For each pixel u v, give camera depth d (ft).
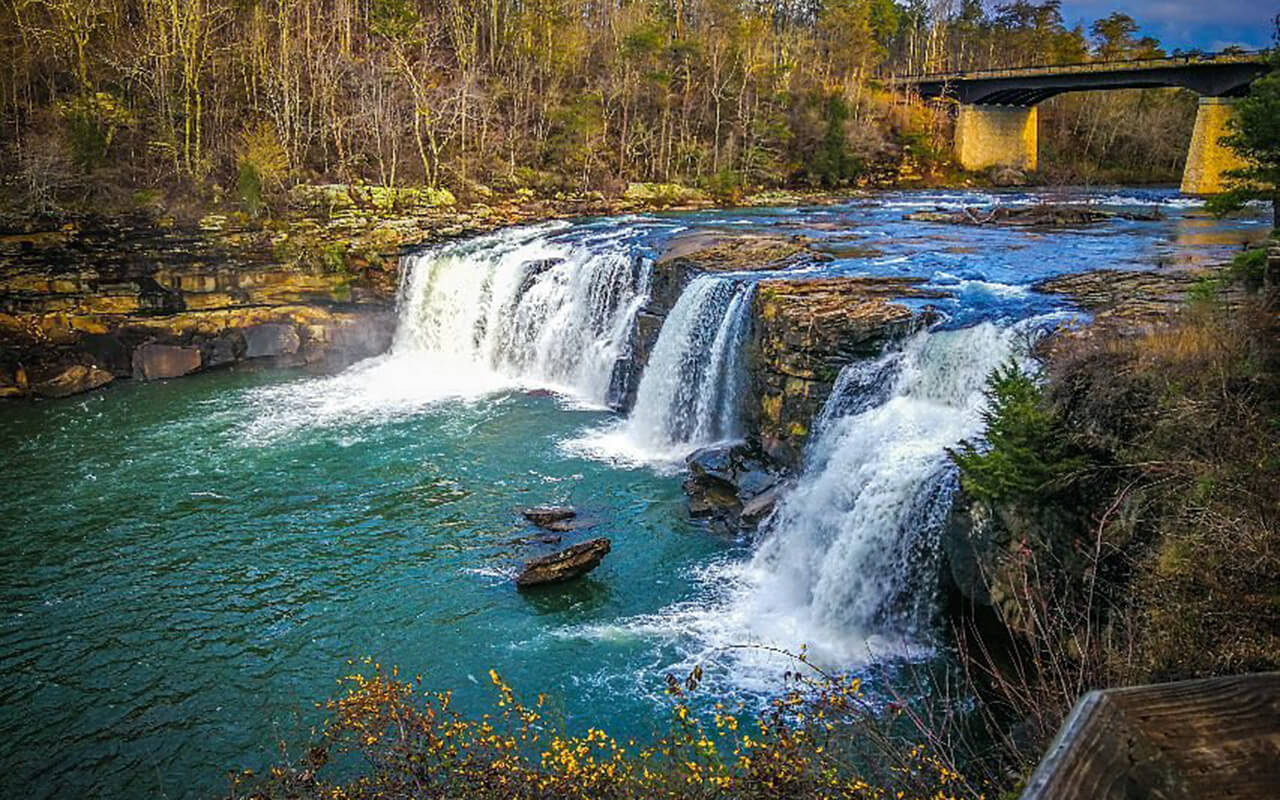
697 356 97.09
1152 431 48.21
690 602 65.51
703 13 253.85
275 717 53.98
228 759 50.62
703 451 85.71
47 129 145.69
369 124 179.52
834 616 63.26
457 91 191.11
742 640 60.64
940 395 72.64
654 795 36.81
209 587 68.39
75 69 164.96
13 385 114.11
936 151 271.28
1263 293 55.06
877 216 169.58
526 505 81.25
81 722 53.83
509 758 40.75
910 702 52.39
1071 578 48.85
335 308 134.51
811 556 67.77
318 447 95.86
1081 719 7.36
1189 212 167.43
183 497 83.82
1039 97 264.11
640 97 226.38
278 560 72.23
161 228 127.34
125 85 164.86
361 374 125.18
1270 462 39.37
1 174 132.67
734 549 72.90
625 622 62.90
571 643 60.44
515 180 187.73
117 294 123.95
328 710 54.24
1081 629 44.86
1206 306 59.31
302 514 80.18
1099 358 56.03
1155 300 81.61
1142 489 44.98
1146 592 38.14
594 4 251.80
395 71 188.24
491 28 227.81
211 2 183.62
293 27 195.31
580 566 68.39
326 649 60.64
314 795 43.65
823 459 73.20
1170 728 7.32
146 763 50.52
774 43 266.77
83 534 76.89
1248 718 7.42
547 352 120.47
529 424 103.14
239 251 129.80
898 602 61.41
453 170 180.96
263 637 62.03
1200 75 207.72
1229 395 46.80
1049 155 298.15
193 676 57.98
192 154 162.61
